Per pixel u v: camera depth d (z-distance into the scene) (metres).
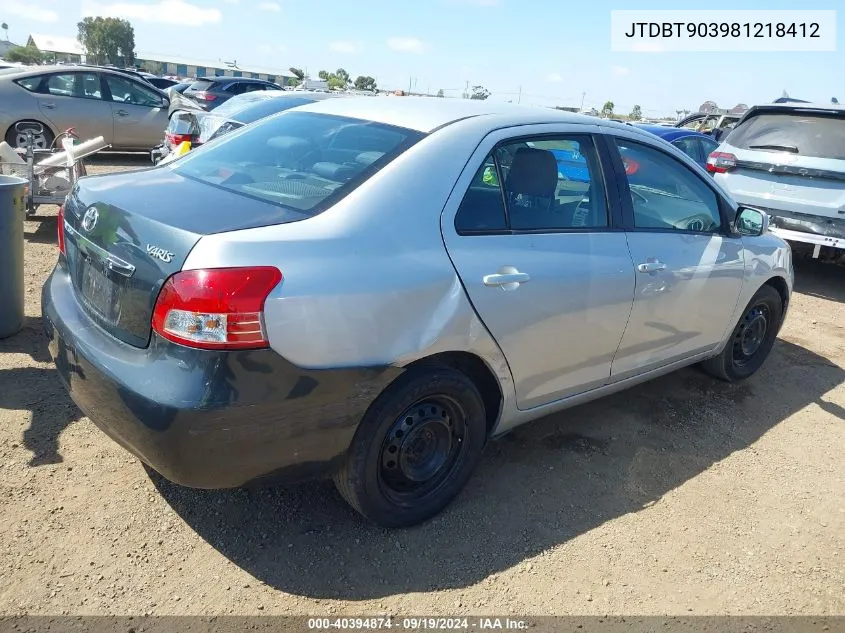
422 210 2.68
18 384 3.74
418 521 2.95
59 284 3.00
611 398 4.37
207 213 2.49
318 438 2.46
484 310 2.78
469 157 2.87
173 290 2.24
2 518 2.72
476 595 2.61
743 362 4.79
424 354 2.61
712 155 8.02
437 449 2.94
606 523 3.11
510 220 2.98
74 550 2.62
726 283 4.11
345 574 2.65
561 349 3.19
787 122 7.48
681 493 3.40
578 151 3.33
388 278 2.49
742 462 3.75
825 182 7.11
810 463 3.81
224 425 2.25
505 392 3.04
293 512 2.96
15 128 11.12
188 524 2.82
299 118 3.37
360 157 2.82
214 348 2.21
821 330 6.18
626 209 3.50
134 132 12.13
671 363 4.02
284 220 2.45
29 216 7.25
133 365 2.33
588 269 3.19
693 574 2.84
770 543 3.09
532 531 3.00
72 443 3.27
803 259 9.04
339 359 2.40
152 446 2.28
